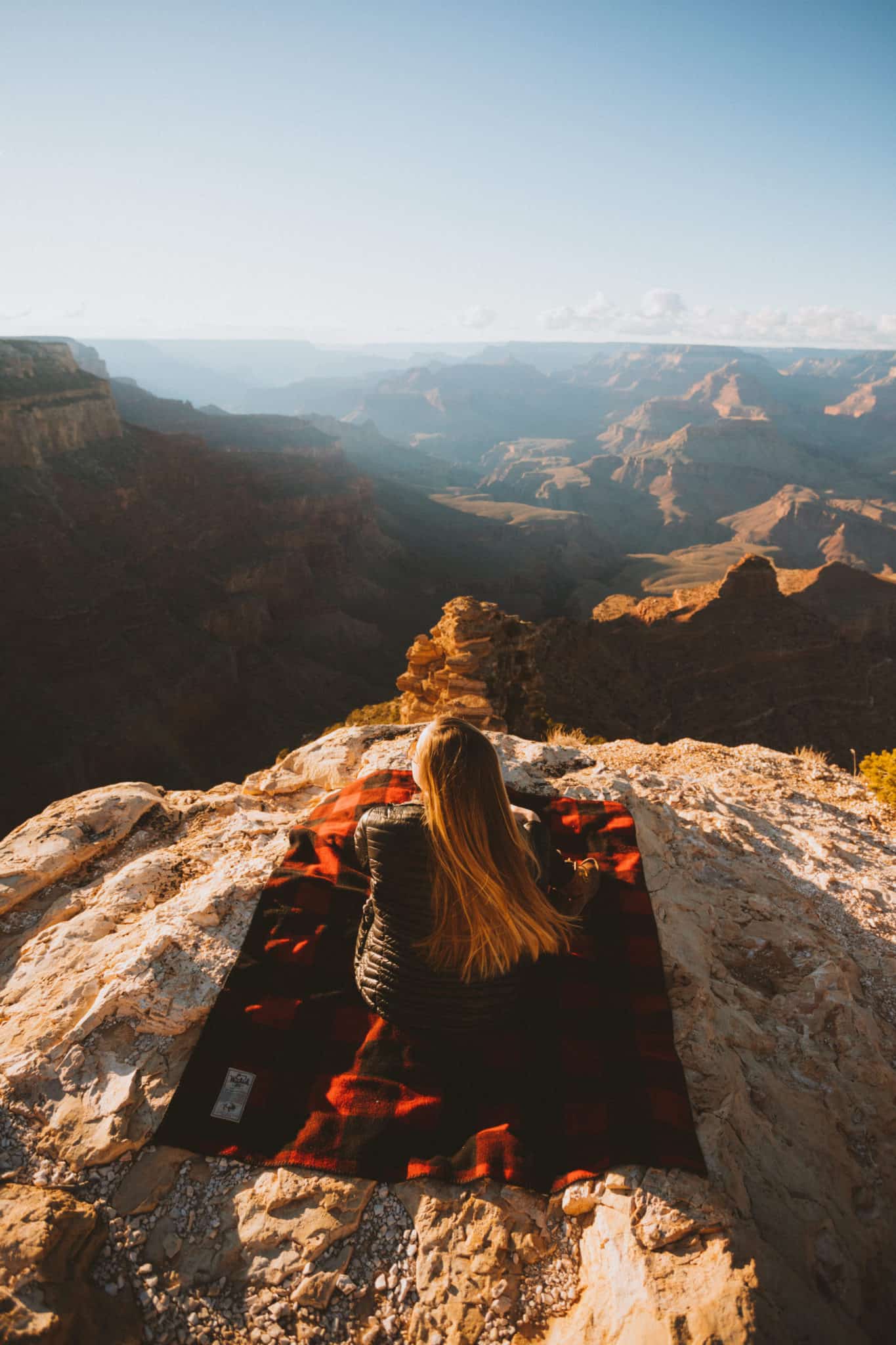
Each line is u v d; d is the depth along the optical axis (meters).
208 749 117.69
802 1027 3.40
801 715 86.19
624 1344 2.12
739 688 86.44
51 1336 2.01
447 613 32.19
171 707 114.38
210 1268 2.36
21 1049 2.90
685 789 5.47
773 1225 2.55
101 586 123.88
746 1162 2.72
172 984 3.12
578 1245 2.48
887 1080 3.23
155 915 3.52
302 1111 2.78
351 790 4.32
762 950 3.82
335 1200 2.54
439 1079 2.89
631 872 3.84
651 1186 2.52
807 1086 3.16
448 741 2.64
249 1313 2.28
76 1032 2.93
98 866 4.20
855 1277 2.54
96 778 100.88
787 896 4.29
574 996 3.20
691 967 3.43
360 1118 2.75
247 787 5.42
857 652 93.31
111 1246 2.38
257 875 3.67
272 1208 2.50
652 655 88.94
